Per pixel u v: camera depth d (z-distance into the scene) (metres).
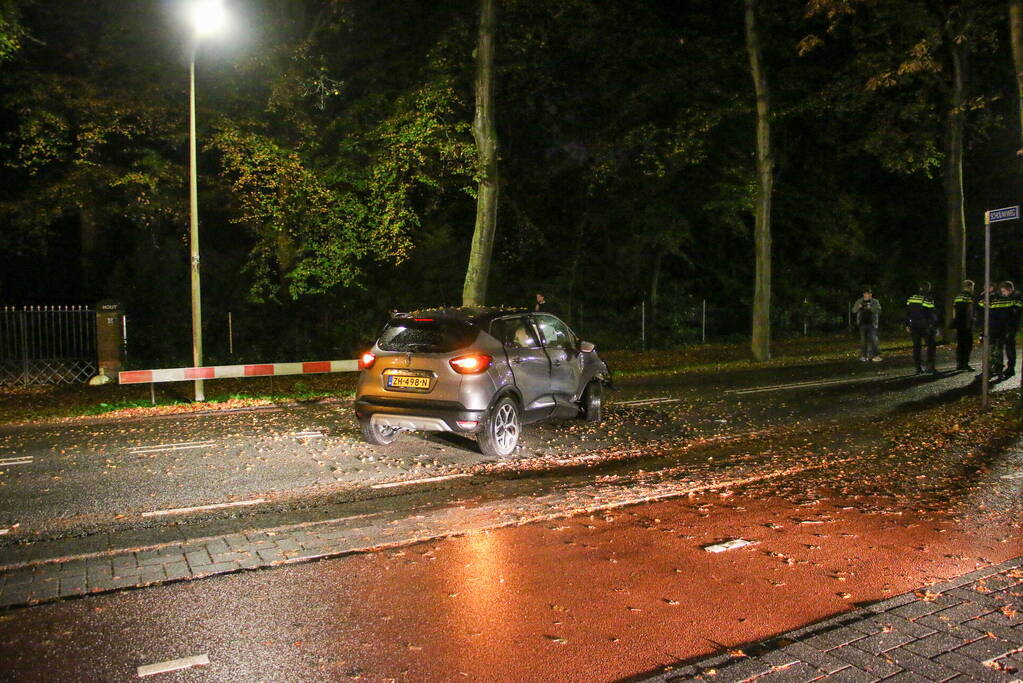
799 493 7.75
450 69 19.77
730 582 5.37
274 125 19.31
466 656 4.31
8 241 21.66
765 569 5.62
